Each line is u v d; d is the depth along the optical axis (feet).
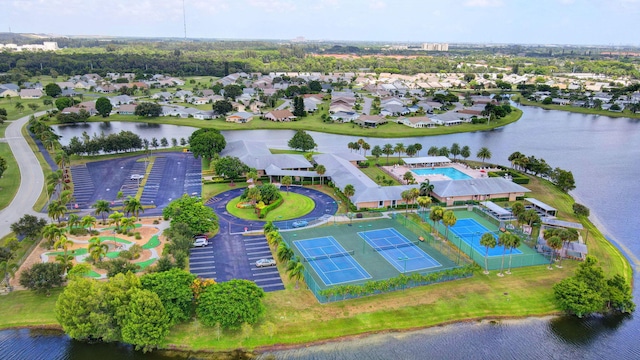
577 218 413.39
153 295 236.02
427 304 273.13
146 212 405.18
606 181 540.52
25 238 344.90
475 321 262.26
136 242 345.10
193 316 256.11
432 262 323.16
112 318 237.45
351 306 268.62
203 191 460.96
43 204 418.92
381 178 514.27
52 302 268.62
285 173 486.38
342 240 357.82
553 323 264.52
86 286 242.99
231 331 246.27
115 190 461.78
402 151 591.78
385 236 366.43
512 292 286.66
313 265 316.19
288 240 356.18
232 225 382.01
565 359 239.09
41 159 565.94
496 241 314.35
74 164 551.18
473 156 652.07
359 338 246.27
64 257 302.04
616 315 276.00
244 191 443.73
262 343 239.30
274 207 419.74
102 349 240.32
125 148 595.06
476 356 237.66
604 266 319.88
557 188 500.33
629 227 407.85
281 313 260.01
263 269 308.81
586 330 261.24
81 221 361.10
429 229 381.40
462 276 300.61
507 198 456.86
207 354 233.35
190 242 321.32
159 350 236.02
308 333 246.68
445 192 437.99
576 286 269.03
